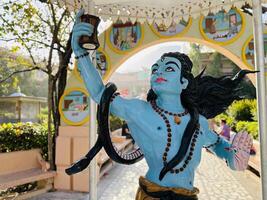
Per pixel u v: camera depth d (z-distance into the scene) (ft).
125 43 19.26
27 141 19.84
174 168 6.43
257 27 7.38
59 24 20.45
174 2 9.75
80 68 6.66
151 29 18.92
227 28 18.04
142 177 6.73
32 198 17.34
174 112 6.90
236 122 38.19
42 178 17.85
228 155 7.32
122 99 6.81
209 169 27.40
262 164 6.99
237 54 17.89
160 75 6.93
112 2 9.34
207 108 7.68
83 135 19.12
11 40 20.86
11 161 18.04
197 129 6.86
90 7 9.13
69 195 17.97
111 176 23.62
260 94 7.22
